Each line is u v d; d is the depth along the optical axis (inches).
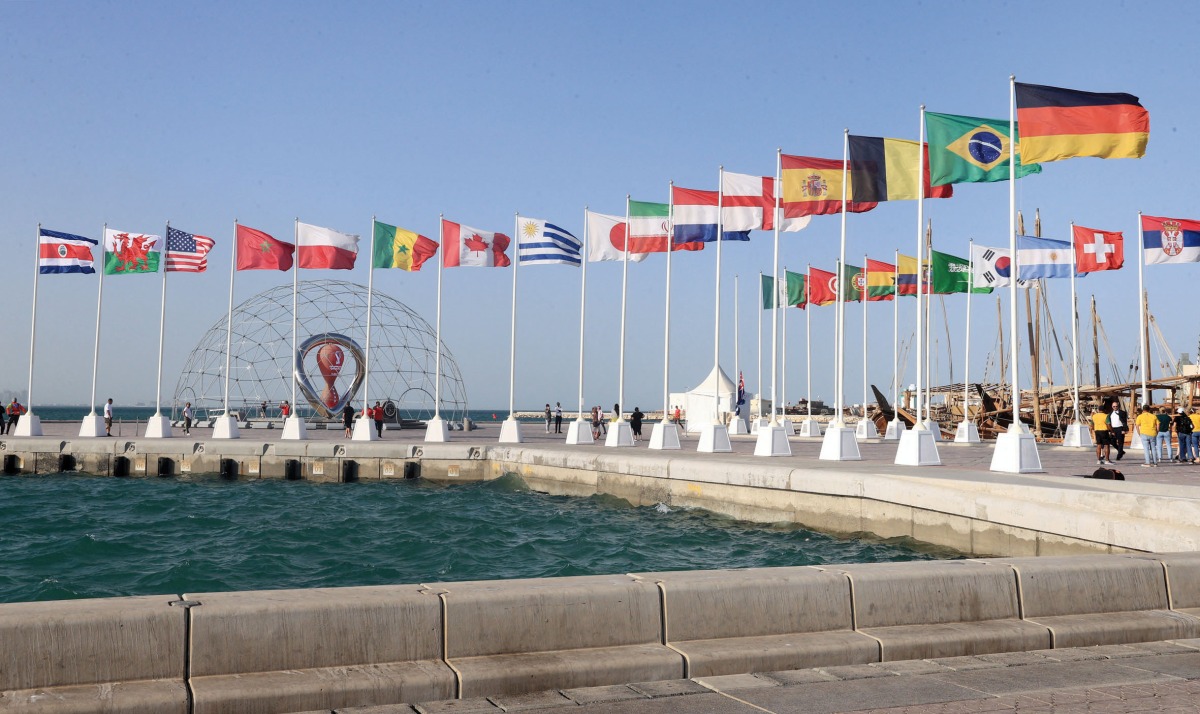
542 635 298.5
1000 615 351.3
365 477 1583.4
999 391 2610.7
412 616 285.9
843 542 885.8
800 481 973.8
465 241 1588.3
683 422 2669.8
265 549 834.2
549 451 1401.3
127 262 1729.8
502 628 294.2
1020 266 1619.1
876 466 1058.7
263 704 257.6
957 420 2637.8
